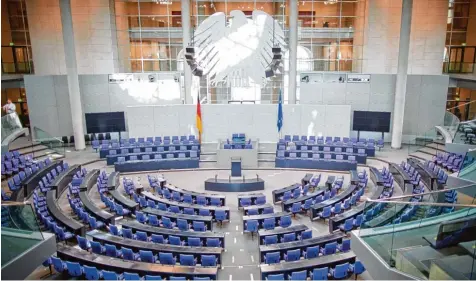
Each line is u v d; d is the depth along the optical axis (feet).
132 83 82.74
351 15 83.97
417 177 53.16
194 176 64.49
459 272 22.21
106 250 34.88
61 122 80.79
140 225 40.60
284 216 43.21
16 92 91.04
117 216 46.57
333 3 83.25
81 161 69.92
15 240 25.82
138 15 84.33
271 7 82.99
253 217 43.11
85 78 80.02
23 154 67.31
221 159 68.03
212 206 47.83
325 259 32.91
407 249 24.72
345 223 40.83
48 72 82.23
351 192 50.14
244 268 36.01
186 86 80.53
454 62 82.69
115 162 66.39
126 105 83.41
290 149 70.85
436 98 77.66
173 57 86.48
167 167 67.67
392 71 83.51
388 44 82.43
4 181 56.85
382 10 80.84
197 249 35.35
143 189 53.26
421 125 80.02
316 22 84.07
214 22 75.56
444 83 76.23
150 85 83.41
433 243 24.58
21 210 26.94
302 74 82.38
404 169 58.29
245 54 76.33
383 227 26.91
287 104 78.02
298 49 85.25
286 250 35.40
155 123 77.05
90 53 82.23
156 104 84.33
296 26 77.87
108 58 82.89
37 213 43.01
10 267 24.95
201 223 41.78
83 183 53.26
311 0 82.89
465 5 81.71
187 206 46.88
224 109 77.92
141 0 83.66
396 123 76.59
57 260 32.24
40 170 56.70
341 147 70.38
